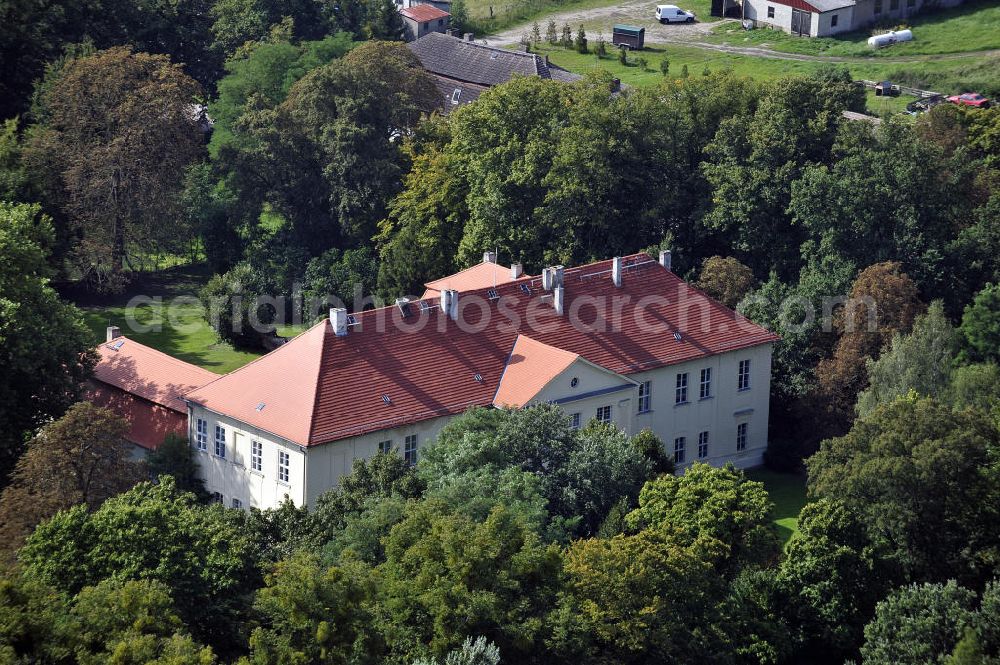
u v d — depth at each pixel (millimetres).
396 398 187750
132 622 123875
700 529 155875
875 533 166000
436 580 130125
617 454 169875
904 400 176000
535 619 131125
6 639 118062
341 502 158500
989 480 166500
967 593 151500
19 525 163875
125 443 186125
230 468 189625
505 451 167625
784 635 157250
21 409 197625
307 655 125062
